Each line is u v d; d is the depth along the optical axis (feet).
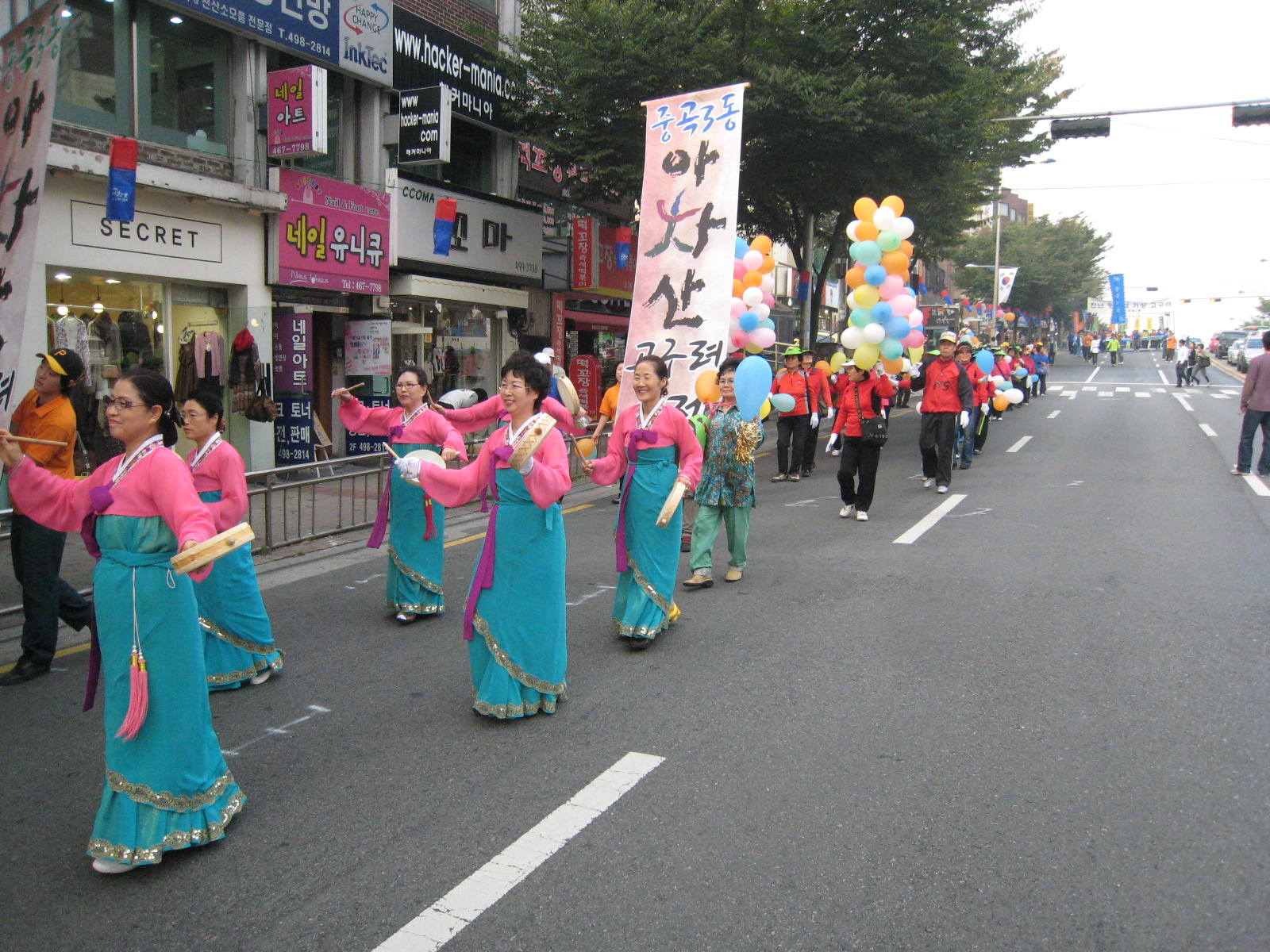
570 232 62.75
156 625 10.73
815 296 67.46
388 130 46.98
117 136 34.12
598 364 61.05
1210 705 14.75
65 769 13.69
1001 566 24.04
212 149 38.91
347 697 16.26
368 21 44.45
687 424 18.70
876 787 12.38
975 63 54.95
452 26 52.08
